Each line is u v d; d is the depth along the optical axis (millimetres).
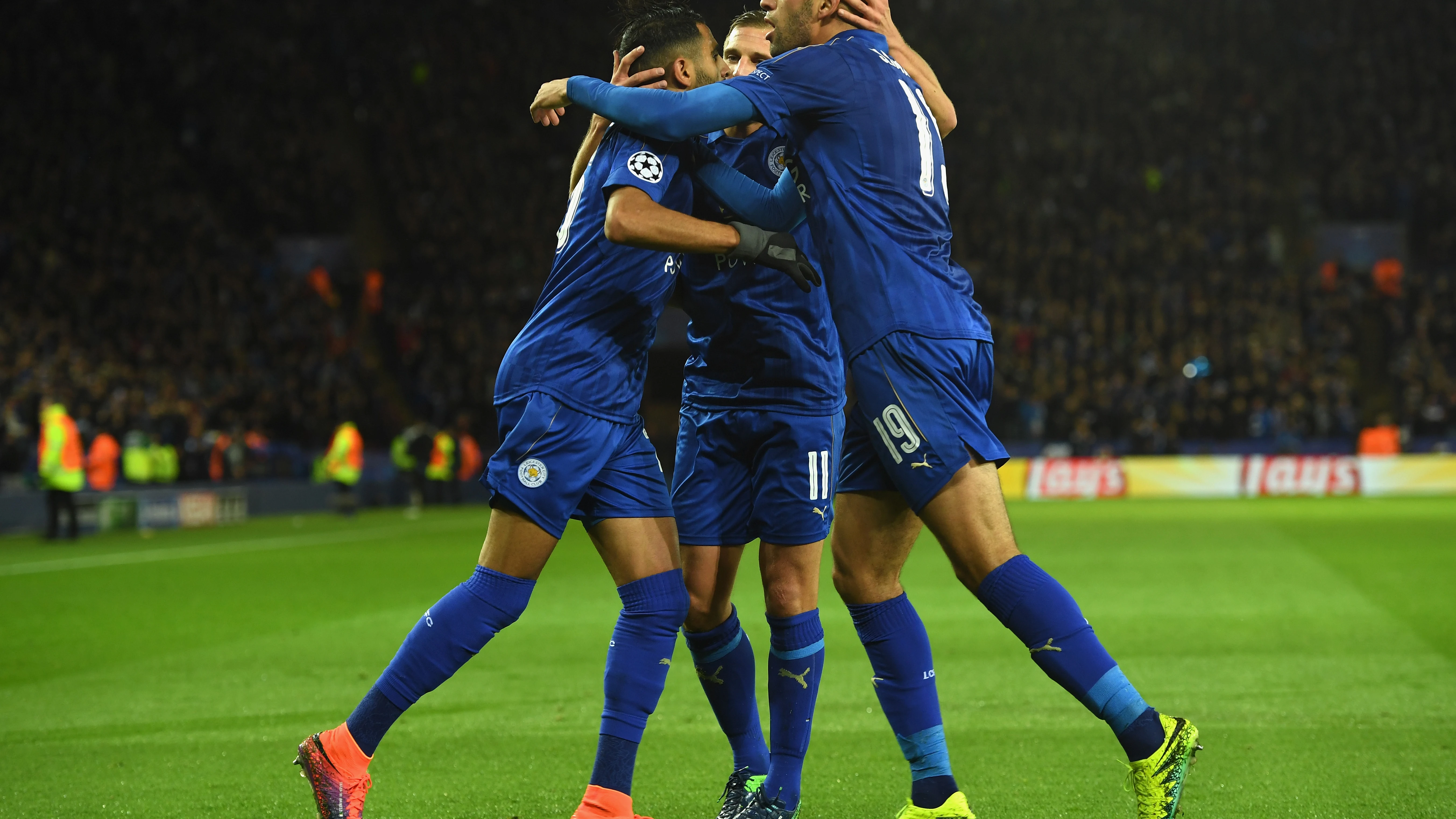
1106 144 67938
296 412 47219
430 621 6059
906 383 5812
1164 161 67125
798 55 6086
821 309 7008
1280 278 59938
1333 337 55969
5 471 36594
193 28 64125
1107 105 69750
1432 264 61719
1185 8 73875
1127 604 16781
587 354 6191
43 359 42406
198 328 49438
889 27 6617
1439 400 51781
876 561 6340
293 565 24094
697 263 7043
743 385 7004
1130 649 13094
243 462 42094
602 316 6246
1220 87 70188
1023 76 71250
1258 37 73125
